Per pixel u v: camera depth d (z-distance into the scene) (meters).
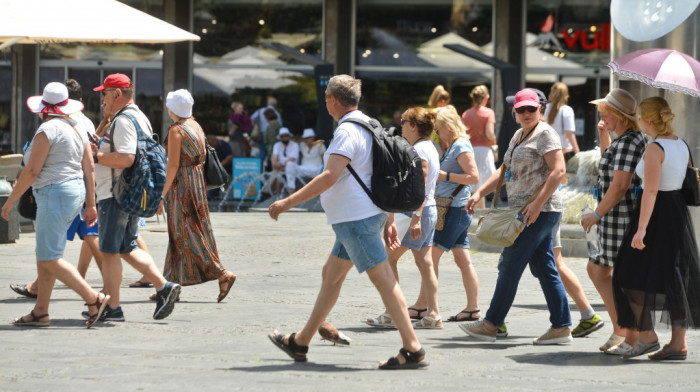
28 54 77.06
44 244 23.42
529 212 21.55
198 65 76.69
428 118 24.22
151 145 24.47
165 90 76.56
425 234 24.34
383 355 20.55
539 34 75.56
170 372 18.39
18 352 20.38
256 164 71.56
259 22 76.56
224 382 17.53
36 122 77.50
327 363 19.53
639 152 21.02
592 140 75.44
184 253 27.81
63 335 22.56
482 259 38.72
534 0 75.44
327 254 39.72
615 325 21.25
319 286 31.00
